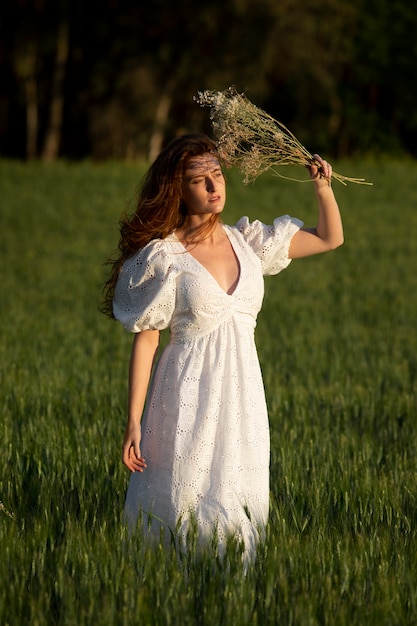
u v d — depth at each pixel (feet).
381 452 28.53
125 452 18.88
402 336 54.70
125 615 16.21
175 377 18.72
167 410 18.72
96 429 29.60
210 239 19.33
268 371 42.68
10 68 228.22
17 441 28.07
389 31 254.06
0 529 20.15
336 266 86.89
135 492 19.20
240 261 19.17
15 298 68.13
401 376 42.14
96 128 214.90
